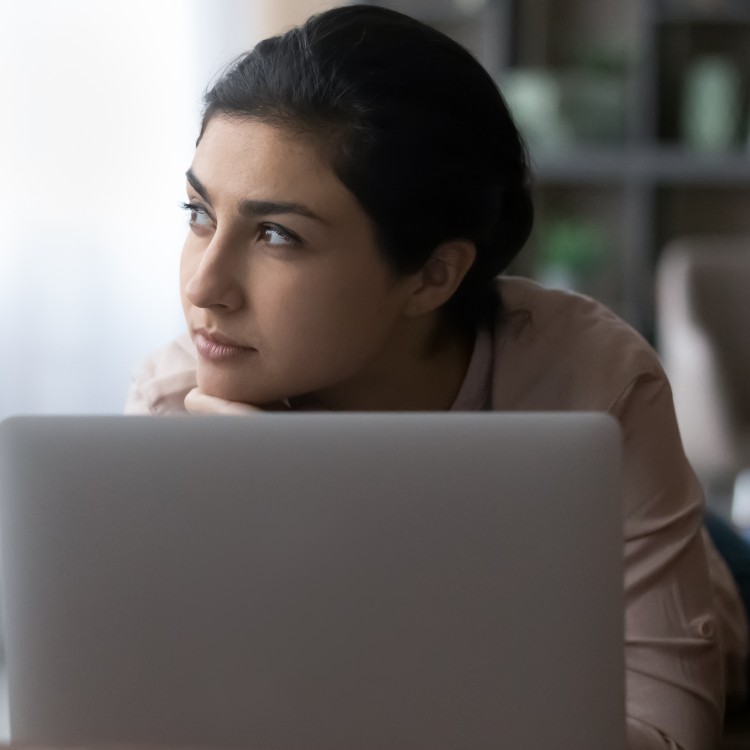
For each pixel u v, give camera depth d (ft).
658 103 31.22
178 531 5.48
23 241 27.53
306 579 5.45
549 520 5.40
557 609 5.45
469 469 5.37
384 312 7.89
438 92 7.60
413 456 5.37
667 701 7.34
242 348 7.57
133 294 28.12
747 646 9.62
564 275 30.99
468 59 7.88
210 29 28.12
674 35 31.32
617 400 8.18
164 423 5.45
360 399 8.57
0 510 5.56
